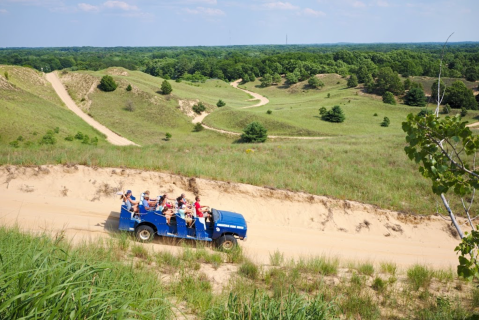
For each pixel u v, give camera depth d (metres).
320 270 11.45
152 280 7.93
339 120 99.31
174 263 10.37
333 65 194.75
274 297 7.49
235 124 96.31
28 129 67.38
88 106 103.62
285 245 14.45
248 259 11.75
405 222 18.16
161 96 114.50
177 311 7.18
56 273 4.62
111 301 4.29
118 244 11.09
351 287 9.98
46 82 116.69
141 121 97.94
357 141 43.34
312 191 18.98
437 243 17.36
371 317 8.25
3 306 3.45
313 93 157.25
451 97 114.12
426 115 5.99
